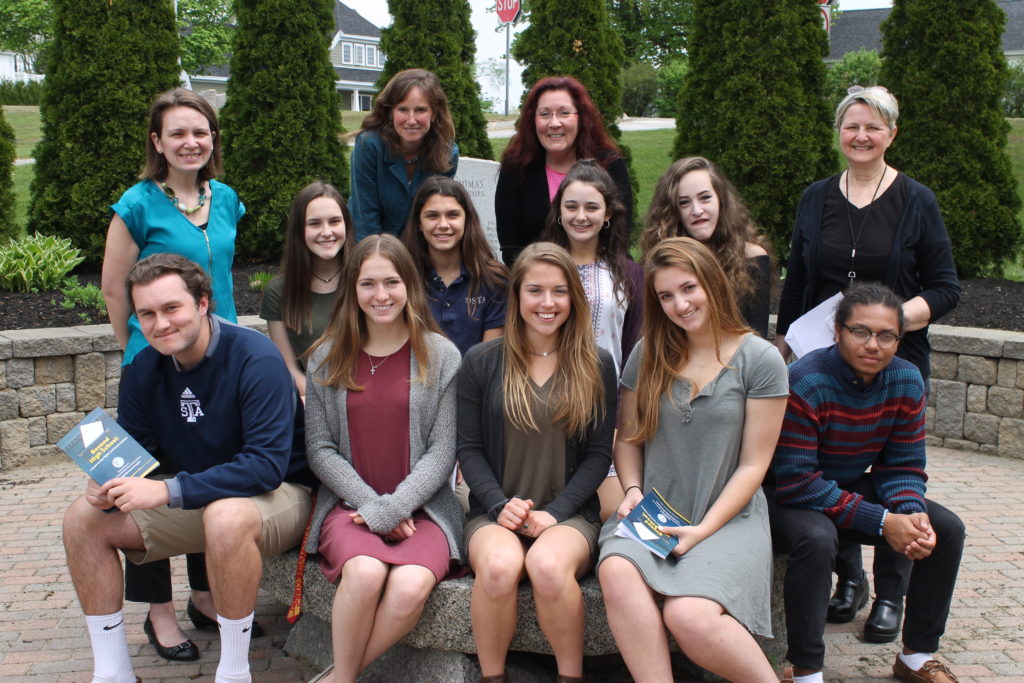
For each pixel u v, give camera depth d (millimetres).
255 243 7934
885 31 7254
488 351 3027
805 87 7785
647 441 2941
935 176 7074
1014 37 37844
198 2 32250
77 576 2809
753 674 2496
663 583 2590
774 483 3182
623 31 34500
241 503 2771
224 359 2912
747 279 3346
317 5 7918
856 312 2779
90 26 7109
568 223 3420
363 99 50281
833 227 3523
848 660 3215
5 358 5262
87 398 5578
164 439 3004
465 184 5359
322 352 3078
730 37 7719
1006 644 3299
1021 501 4793
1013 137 17344
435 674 2861
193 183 3535
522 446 2928
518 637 2809
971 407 5688
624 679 3096
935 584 2908
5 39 33906
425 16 8922
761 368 2807
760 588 2654
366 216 4336
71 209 7215
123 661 2873
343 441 3020
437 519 2934
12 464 5375
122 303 3459
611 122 8922
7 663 3188
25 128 22547
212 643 3373
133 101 7129
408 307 2980
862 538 2953
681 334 2916
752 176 7754
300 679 3117
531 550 2662
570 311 2939
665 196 3467
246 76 7910
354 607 2660
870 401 2902
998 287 6828
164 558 3094
